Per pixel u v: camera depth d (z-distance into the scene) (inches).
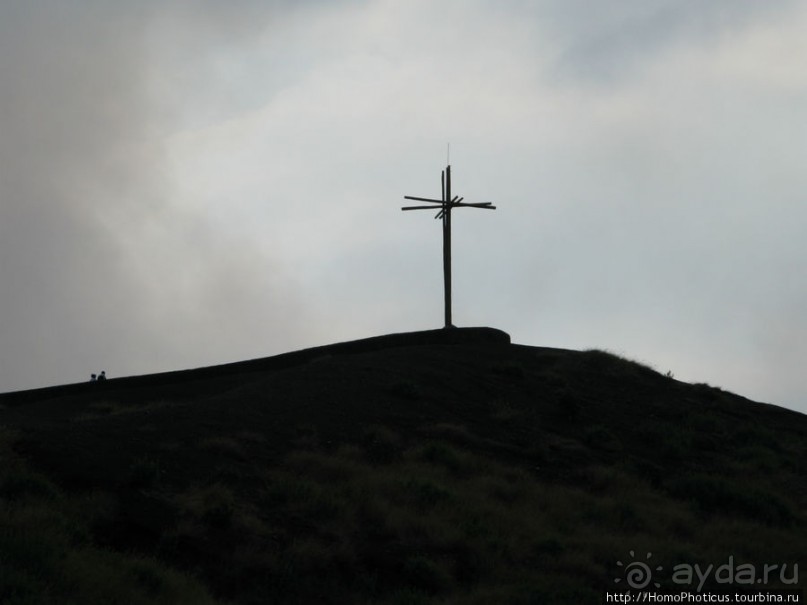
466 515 3095.5
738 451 4333.2
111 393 4690.0
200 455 3142.2
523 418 4237.2
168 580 2380.7
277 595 2500.0
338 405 3949.3
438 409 4160.9
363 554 2746.1
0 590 2133.4
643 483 3769.7
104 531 2588.6
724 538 3321.9
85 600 2213.3
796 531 3531.0
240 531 2699.3
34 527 2442.2
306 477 3134.8
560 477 3730.3
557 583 2728.8
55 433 3132.4
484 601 2566.4
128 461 2967.5
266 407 3801.7
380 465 3447.3
